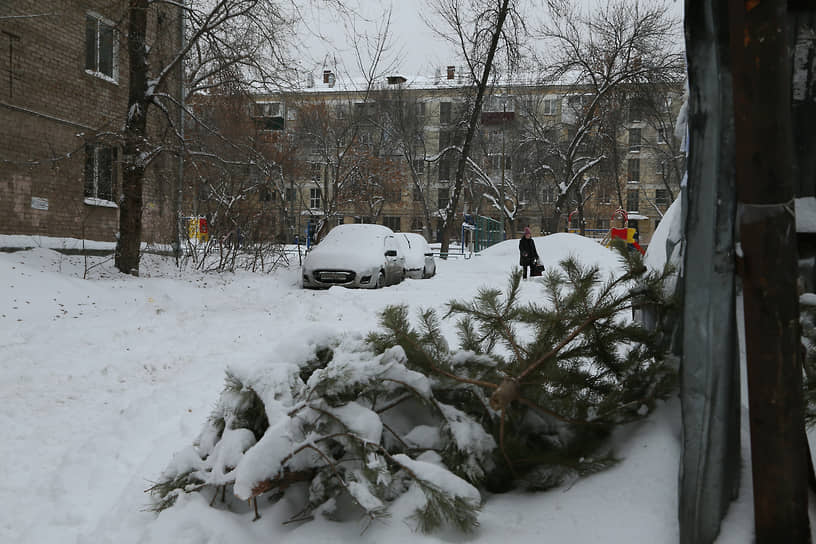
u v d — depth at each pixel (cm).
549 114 5003
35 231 1539
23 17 1346
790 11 232
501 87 3988
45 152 1566
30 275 1030
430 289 1309
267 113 1772
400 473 251
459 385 276
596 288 285
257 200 1748
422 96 5191
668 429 259
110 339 738
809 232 232
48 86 1570
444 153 2897
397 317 291
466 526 225
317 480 250
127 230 1376
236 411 269
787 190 167
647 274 281
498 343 307
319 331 303
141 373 590
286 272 1795
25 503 315
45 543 272
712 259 194
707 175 195
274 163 1681
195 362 629
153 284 1224
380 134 4541
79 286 1067
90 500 316
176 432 408
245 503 262
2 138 1448
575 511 232
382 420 281
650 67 3012
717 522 193
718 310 193
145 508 280
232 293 1280
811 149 235
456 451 257
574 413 272
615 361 287
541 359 267
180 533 235
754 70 166
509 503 254
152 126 1847
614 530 215
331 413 252
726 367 193
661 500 224
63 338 725
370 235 1669
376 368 265
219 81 1495
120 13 1650
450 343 536
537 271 1928
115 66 1822
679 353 274
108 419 452
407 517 234
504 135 4594
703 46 194
